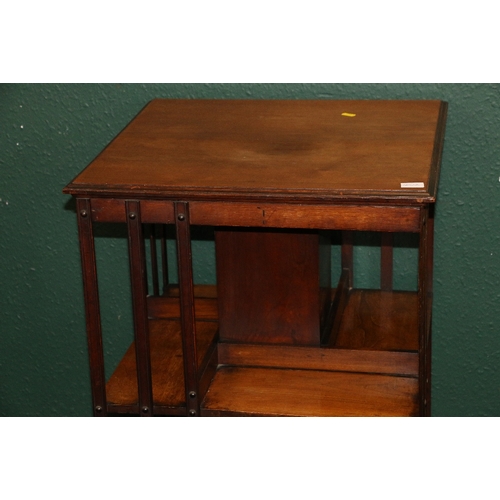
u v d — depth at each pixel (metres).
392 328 2.03
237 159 1.69
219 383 1.87
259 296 1.89
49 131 2.25
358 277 2.27
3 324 2.46
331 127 1.87
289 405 1.79
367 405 1.79
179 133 1.86
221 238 1.86
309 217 1.54
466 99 2.09
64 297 2.42
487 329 2.28
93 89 2.20
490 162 2.12
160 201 1.58
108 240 2.34
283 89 2.14
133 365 1.94
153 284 2.23
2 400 2.54
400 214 1.52
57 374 2.51
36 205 2.32
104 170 1.65
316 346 1.90
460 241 2.20
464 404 2.36
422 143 1.74
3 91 2.22
